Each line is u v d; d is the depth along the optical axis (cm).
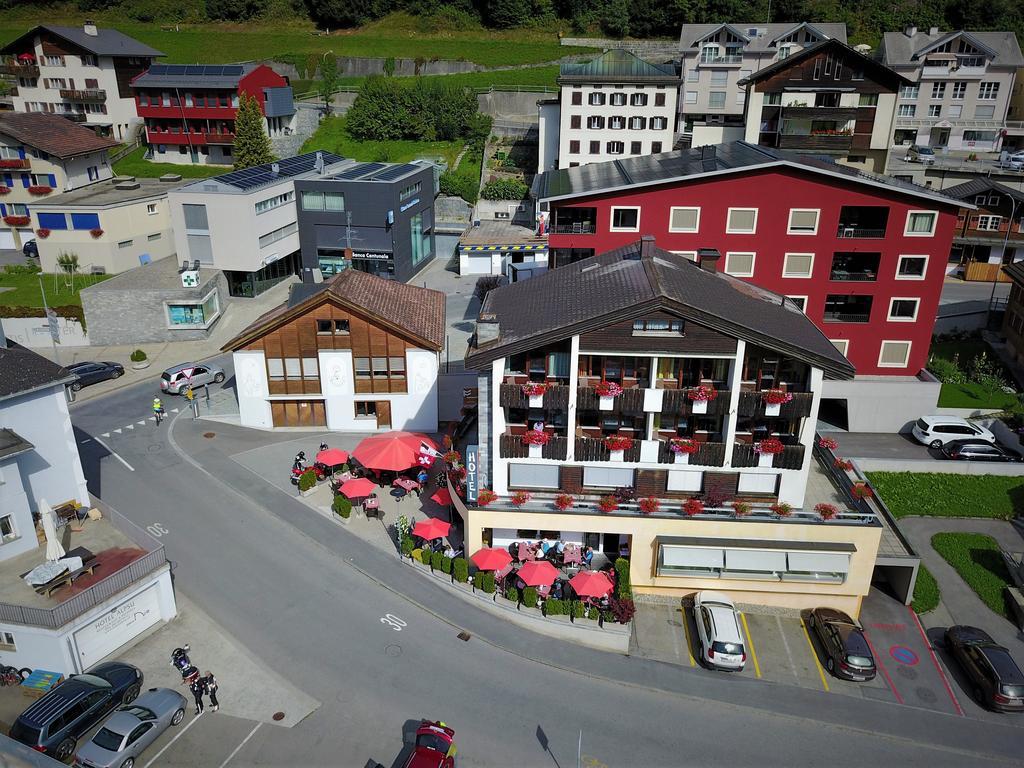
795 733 3091
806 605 3738
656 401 3544
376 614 3572
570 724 3064
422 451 4506
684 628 3631
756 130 7712
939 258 5156
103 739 2753
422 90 10456
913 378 5453
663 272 3812
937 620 3806
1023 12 12556
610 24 13075
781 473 3644
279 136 10294
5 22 14525
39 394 3541
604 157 9038
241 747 2872
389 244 7400
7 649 3167
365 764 2827
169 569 3447
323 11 14088
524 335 3491
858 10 12950
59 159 7962
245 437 5003
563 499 3647
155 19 14762
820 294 5372
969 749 3066
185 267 6331
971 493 4812
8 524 3425
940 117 10219
